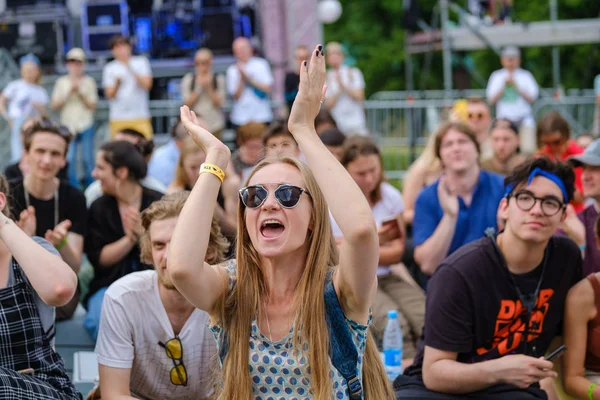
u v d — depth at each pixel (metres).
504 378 3.94
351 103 13.16
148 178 6.45
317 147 2.87
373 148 6.25
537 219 3.96
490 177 6.01
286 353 2.92
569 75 29.14
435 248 5.80
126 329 3.92
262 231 2.91
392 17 34.28
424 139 14.00
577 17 29.81
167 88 15.39
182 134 7.41
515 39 16.33
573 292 4.21
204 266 2.93
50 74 15.96
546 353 4.45
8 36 16.02
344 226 2.72
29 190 5.75
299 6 14.82
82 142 12.40
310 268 2.93
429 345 4.12
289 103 13.00
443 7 16.83
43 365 3.55
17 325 3.49
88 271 6.14
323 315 2.90
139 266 5.80
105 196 5.96
